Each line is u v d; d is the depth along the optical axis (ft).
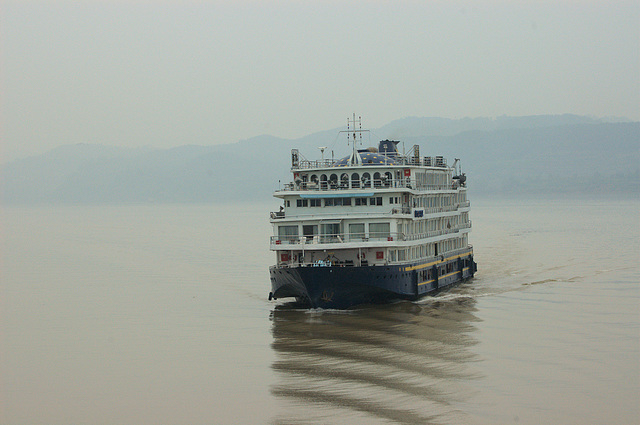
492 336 301.43
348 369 262.06
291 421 219.41
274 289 367.25
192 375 263.08
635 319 327.88
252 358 280.31
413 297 359.05
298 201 366.22
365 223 354.95
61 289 459.73
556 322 323.78
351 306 353.31
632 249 611.88
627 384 242.37
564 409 223.30
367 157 382.83
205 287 451.94
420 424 214.28
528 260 542.16
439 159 435.12
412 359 271.28
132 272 540.93
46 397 246.47
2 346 309.42
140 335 322.75
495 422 215.31
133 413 230.68
